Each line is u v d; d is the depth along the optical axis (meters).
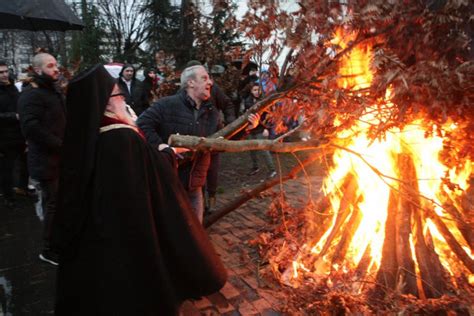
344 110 2.46
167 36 11.71
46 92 3.62
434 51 2.43
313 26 2.65
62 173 2.12
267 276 2.90
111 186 2.11
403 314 2.19
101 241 2.10
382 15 2.39
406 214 2.71
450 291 2.38
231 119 4.62
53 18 5.56
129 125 2.28
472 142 2.45
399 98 2.28
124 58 14.04
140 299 2.13
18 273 3.40
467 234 2.73
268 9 2.84
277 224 3.90
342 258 2.75
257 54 3.09
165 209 2.29
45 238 3.55
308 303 2.47
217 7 3.12
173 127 3.26
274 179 3.53
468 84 2.11
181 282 2.35
